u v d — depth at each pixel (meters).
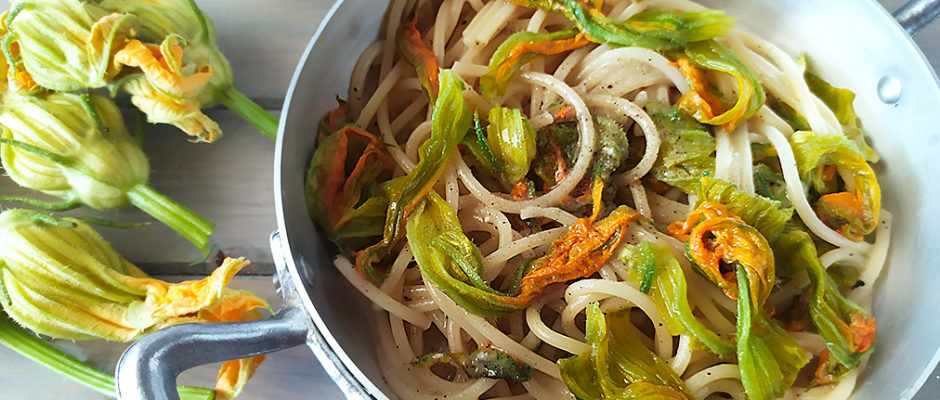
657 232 0.22
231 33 0.29
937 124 0.22
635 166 0.23
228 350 0.20
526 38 0.24
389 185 0.22
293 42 0.29
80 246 0.25
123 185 0.26
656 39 0.23
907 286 0.23
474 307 0.21
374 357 0.23
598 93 0.24
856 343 0.22
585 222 0.22
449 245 0.22
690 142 0.23
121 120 0.27
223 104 0.27
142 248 0.27
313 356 0.27
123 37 0.25
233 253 0.27
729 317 0.23
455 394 0.22
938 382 0.25
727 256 0.21
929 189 0.23
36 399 0.27
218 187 0.28
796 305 0.23
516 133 0.22
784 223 0.22
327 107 0.24
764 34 0.26
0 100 0.26
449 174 0.23
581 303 0.22
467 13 0.26
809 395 0.22
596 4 0.24
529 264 0.22
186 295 0.25
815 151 0.23
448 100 0.22
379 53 0.25
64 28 0.25
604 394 0.21
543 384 0.22
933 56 0.28
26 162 0.26
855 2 0.23
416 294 0.23
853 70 0.24
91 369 0.26
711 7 0.26
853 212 0.23
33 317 0.25
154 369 0.19
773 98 0.25
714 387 0.22
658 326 0.22
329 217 0.23
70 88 0.26
